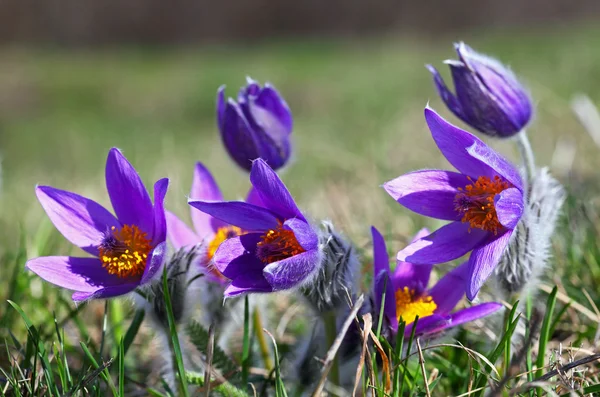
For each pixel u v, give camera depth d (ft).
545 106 4.49
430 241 1.98
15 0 17.19
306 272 1.92
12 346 2.14
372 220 2.72
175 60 12.88
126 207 2.03
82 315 2.35
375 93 7.18
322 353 2.05
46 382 2.01
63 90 10.27
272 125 2.16
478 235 1.97
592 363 2.06
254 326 2.15
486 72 2.08
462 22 17.38
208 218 2.17
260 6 18.44
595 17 16.05
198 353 2.14
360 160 3.60
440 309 2.04
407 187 2.00
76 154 6.64
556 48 7.86
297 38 17.70
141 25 18.21
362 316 1.97
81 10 17.70
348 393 2.03
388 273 2.00
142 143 6.66
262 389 2.05
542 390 1.96
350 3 18.10
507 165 1.93
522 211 1.93
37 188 2.03
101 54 14.94
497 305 1.97
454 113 2.11
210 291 2.13
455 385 2.09
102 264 2.02
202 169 2.18
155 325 2.04
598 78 5.66
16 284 2.29
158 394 2.03
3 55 14.93
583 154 3.21
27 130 8.43
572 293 2.24
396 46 12.17
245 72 10.16
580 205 2.46
